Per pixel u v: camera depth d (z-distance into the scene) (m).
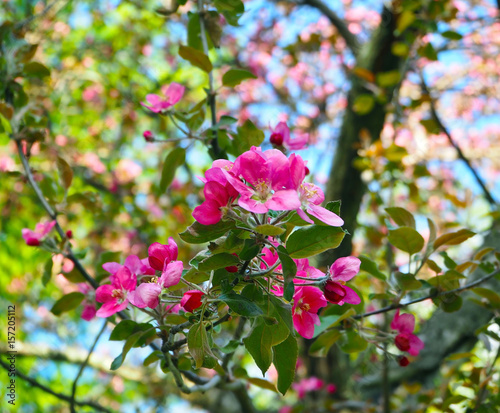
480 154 8.10
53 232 2.65
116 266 1.83
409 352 2.05
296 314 1.52
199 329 1.45
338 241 1.41
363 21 7.29
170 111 2.39
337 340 2.25
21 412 4.81
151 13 6.26
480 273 3.63
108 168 5.54
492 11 6.82
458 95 7.54
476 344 4.17
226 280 1.41
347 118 4.75
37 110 2.86
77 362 4.98
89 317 2.39
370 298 2.18
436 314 4.23
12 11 5.45
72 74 6.05
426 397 3.17
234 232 1.40
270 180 1.33
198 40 2.69
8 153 5.53
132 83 6.05
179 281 1.52
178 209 5.07
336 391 4.72
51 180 2.63
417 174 3.93
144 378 4.95
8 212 5.35
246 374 2.42
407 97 5.76
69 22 6.25
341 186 4.60
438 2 3.98
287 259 1.34
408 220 2.16
